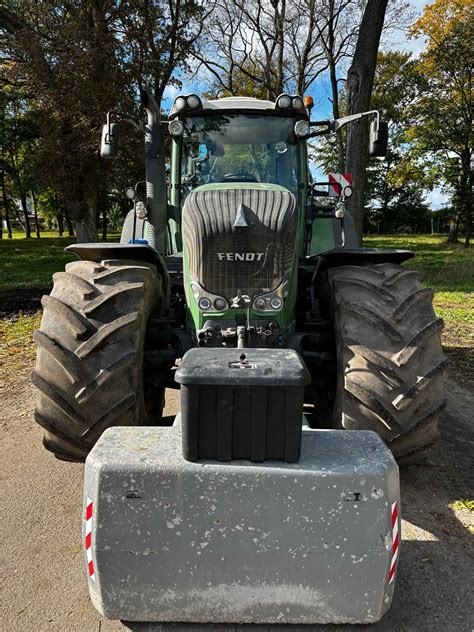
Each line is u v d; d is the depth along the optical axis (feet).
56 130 45.62
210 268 9.02
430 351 8.69
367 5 30.78
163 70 49.11
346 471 5.96
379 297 9.22
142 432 6.86
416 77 84.89
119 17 44.47
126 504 6.00
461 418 14.78
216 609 6.20
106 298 8.82
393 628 6.87
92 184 49.49
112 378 8.27
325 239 16.57
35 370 8.38
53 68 43.62
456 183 89.92
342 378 8.66
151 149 12.42
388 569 6.08
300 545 6.00
